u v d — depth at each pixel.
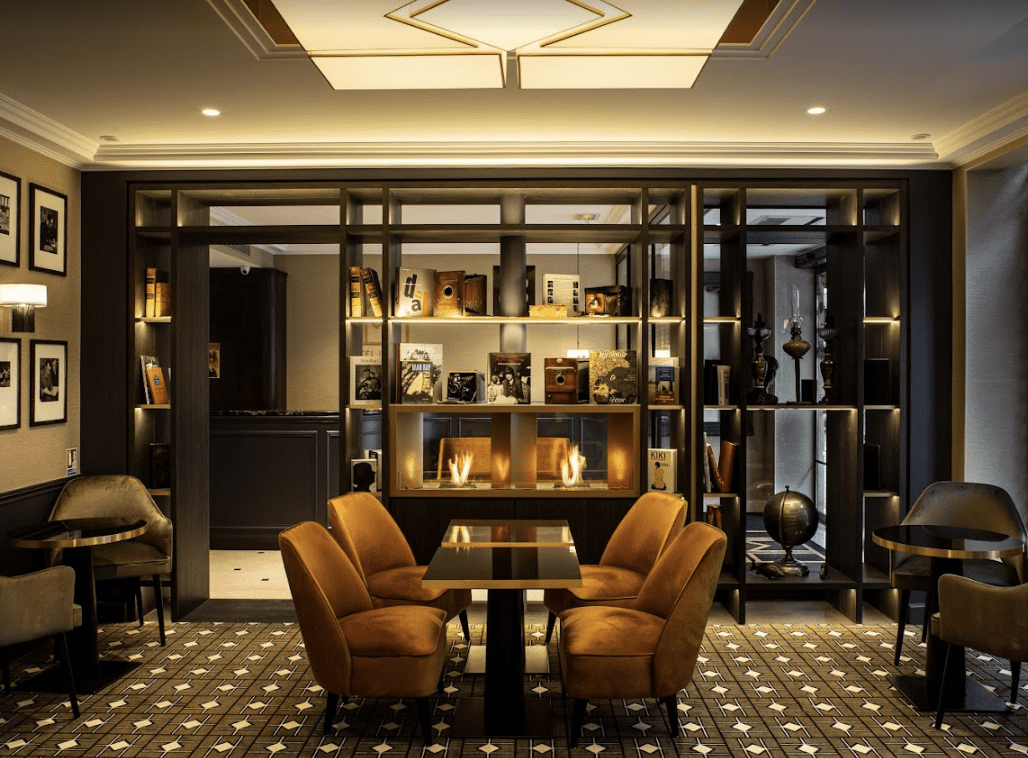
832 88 3.83
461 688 3.69
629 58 3.02
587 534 4.75
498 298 5.04
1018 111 3.98
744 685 3.74
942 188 4.84
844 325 4.96
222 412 6.95
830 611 4.96
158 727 3.28
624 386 4.81
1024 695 3.61
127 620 4.78
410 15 2.63
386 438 4.75
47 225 4.55
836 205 5.21
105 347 4.90
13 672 3.89
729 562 4.97
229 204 5.36
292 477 6.75
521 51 2.96
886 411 4.96
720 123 4.39
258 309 8.70
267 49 3.33
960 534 3.78
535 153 4.66
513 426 4.82
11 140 4.25
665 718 3.37
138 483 4.64
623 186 4.83
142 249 5.02
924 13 2.97
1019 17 3.01
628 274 5.36
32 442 4.41
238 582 5.69
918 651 4.21
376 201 5.25
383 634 3.12
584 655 3.04
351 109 4.15
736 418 4.83
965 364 4.73
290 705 3.50
